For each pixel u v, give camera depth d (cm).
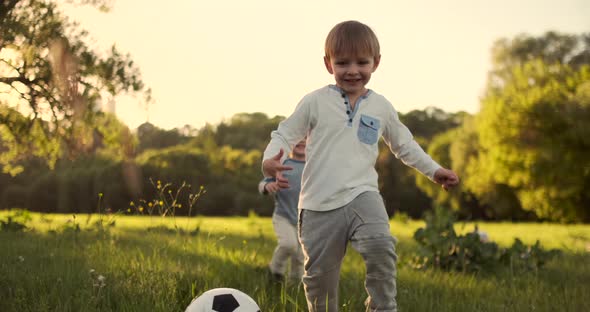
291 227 487
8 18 1360
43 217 1185
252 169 5625
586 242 1143
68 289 358
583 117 3519
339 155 307
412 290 440
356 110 314
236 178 5469
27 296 347
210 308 279
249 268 523
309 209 308
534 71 3972
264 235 1116
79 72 1498
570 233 1430
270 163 301
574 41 4212
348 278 488
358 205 297
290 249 478
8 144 1661
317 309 310
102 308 335
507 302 415
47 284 380
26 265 447
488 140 3972
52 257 512
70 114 1545
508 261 632
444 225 669
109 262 489
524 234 1501
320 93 321
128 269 448
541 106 3672
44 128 1603
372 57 315
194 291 382
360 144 310
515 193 4238
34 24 1414
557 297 424
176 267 463
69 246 652
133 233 903
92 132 1759
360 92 323
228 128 7188
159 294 349
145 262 489
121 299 346
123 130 1870
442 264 628
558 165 3612
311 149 316
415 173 5584
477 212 4884
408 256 698
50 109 1514
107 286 370
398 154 338
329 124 312
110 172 4497
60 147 1692
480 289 473
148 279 391
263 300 360
